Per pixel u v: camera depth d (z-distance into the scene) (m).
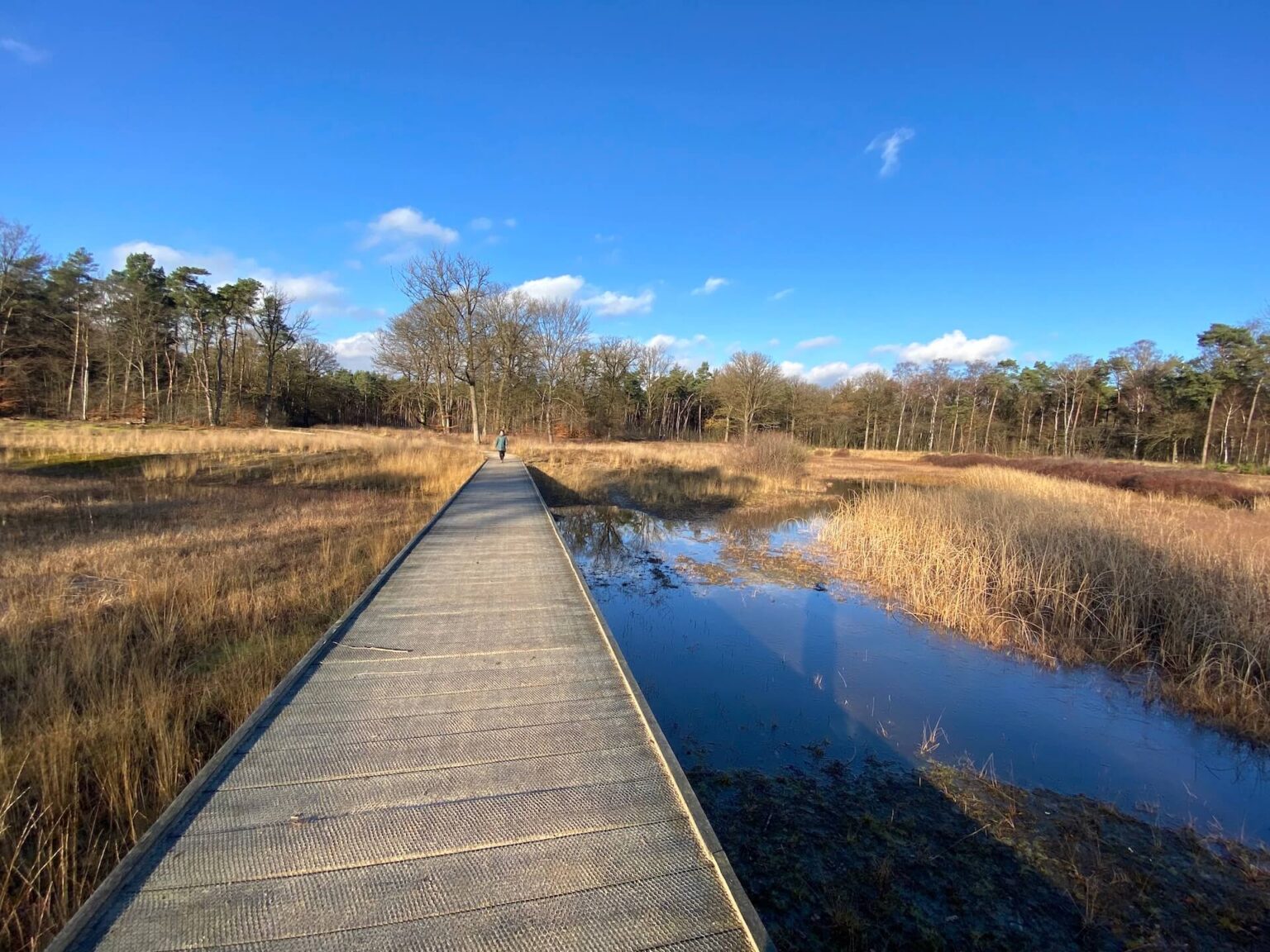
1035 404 48.31
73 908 2.26
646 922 1.74
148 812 2.85
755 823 3.37
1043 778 4.00
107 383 36.19
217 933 1.65
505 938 1.66
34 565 6.14
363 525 9.40
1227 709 5.00
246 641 4.81
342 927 1.68
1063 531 8.98
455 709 3.05
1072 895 2.95
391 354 41.81
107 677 3.84
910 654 6.11
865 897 2.87
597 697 3.22
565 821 2.18
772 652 6.00
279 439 21.92
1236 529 10.12
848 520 12.23
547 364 41.84
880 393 53.38
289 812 2.18
